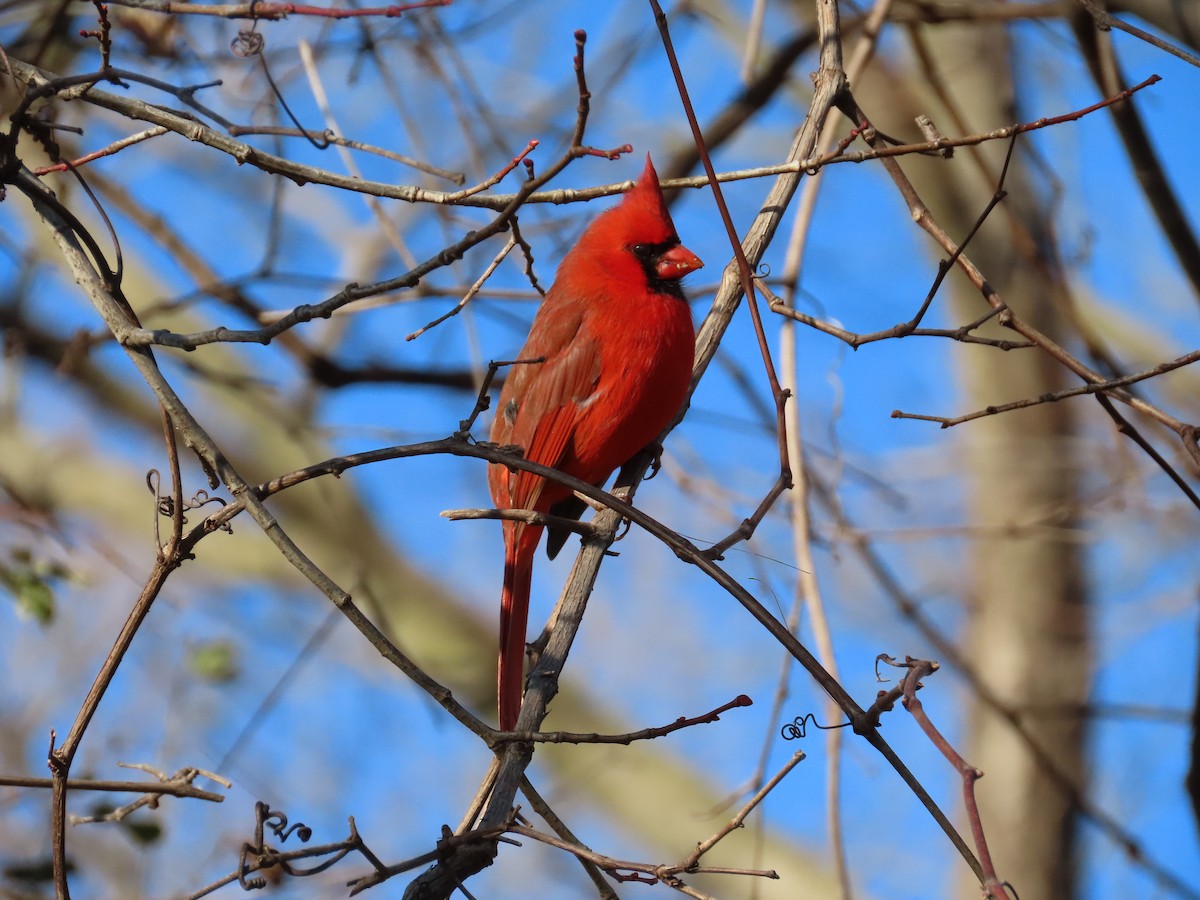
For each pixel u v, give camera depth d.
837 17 8.02
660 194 8.70
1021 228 10.05
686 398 8.69
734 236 6.17
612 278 8.52
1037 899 11.38
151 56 9.40
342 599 5.14
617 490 8.65
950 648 9.95
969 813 4.54
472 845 5.26
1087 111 6.32
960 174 12.56
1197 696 8.02
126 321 5.70
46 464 14.87
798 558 7.83
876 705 4.89
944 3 10.73
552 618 6.70
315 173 6.00
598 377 8.49
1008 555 12.24
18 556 8.90
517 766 5.52
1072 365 6.65
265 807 5.41
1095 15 6.83
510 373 9.15
